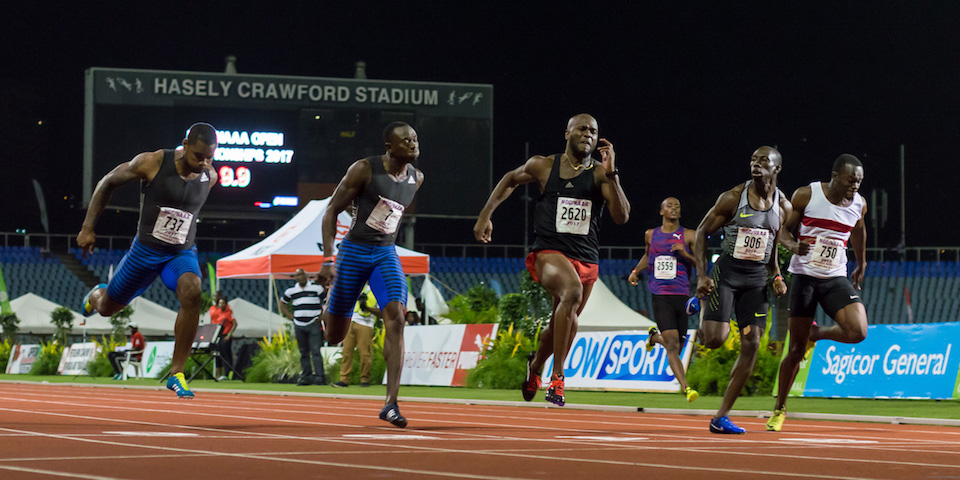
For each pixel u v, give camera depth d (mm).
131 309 31922
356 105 39469
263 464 4836
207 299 29953
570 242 8508
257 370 22453
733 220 8336
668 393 16219
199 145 8500
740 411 11055
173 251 8820
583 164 8555
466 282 46281
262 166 38812
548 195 8570
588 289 8742
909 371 13398
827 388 14539
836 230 8711
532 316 19594
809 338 8883
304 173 39000
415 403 13641
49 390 17797
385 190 8258
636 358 16438
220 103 38562
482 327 19094
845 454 6004
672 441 6941
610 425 8977
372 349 21094
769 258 8484
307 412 10461
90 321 36656
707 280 8336
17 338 38375
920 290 46719
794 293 8805
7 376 29125
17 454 5211
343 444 6137
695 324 35844
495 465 4980
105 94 37750
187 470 4523
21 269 44125
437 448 5961
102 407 10797
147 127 38125
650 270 12883
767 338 16625
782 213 8578
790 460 5520
